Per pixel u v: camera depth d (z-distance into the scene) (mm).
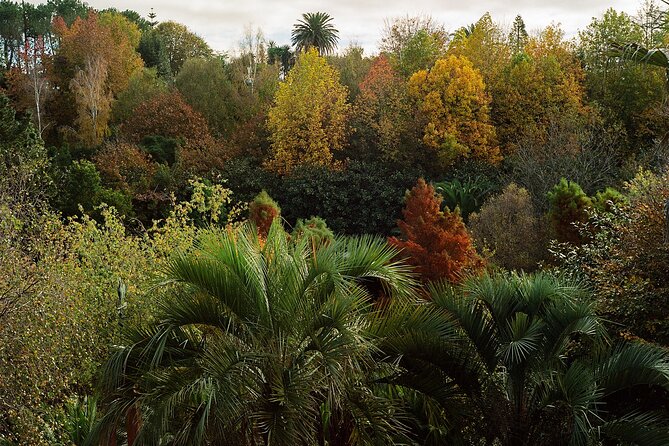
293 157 38250
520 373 8031
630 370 7613
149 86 48906
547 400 7805
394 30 44281
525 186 29359
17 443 8766
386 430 7484
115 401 7570
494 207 22359
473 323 8164
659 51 6605
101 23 56094
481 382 8180
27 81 46688
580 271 11094
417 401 8508
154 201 31484
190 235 13430
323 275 7898
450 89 36875
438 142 36688
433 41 43656
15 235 9883
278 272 7777
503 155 37281
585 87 36969
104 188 29078
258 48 51312
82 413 9805
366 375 8102
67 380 9375
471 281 8672
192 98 45281
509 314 8219
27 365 8727
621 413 8148
